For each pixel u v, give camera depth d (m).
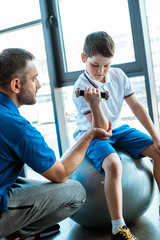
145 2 2.12
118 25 2.18
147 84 2.10
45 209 1.05
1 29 2.57
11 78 1.02
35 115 2.65
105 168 1.22
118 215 1.14
